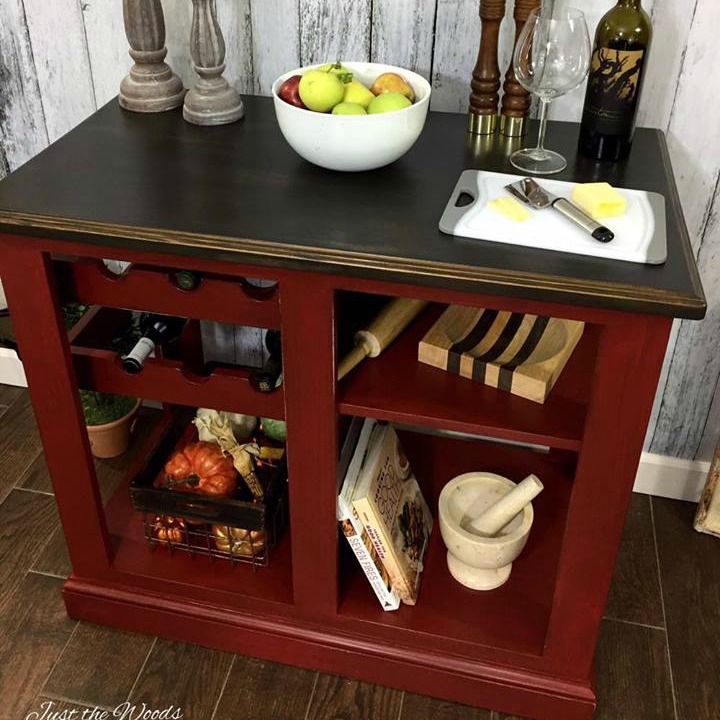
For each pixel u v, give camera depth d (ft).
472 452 5.91
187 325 5.76
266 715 4.99
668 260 3.65
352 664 5.12
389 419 4.20
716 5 4.60
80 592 5.33
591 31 4.86
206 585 5.17
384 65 4.62
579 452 4.04
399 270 3.60
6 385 7.23
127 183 4.23
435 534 5.45
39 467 6.48
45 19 5.41
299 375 4.15
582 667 4.80
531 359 4.29
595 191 3.95
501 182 4.17
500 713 5.02
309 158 4.26
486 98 4.62
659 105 4.96
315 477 4.49
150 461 5.22
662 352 3.64
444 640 4.91
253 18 5.16
